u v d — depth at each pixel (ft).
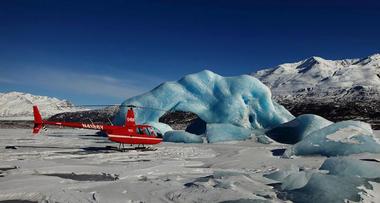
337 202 27.35
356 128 66.95
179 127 266.16
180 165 53.11
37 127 80.43
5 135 133.28
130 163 53.67
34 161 52.26
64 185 34.53
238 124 128.06
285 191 31.35
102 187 33.81
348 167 35.58
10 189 32.50
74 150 74.74
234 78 139.95
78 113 542.98
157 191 32.12
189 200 29.12
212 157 66.03
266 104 134.00
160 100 134.62
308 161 56.95
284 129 115.34
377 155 58.80
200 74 142.00
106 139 117.08
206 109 133.49
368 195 28.19
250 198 28.66
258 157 64.44
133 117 79.82
